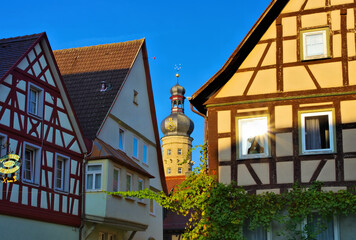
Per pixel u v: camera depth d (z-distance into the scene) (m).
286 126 18.91
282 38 19.58
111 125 29.56
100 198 26.05
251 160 19.02
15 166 20.02
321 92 18.78
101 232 27.80
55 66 24.88
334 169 18.08
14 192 21.64
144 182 31.00
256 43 19.80
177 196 19.86
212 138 19.64
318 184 18.03
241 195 18.66
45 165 23.78
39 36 23.92
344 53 18.97
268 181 18.64
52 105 24.70
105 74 32.06
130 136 31.94
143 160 33.66
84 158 26.72
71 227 25.34
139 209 29.25
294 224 18.00
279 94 19.20
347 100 18.52
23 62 22.95
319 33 19.33
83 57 34.19
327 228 17.91
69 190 25.39
